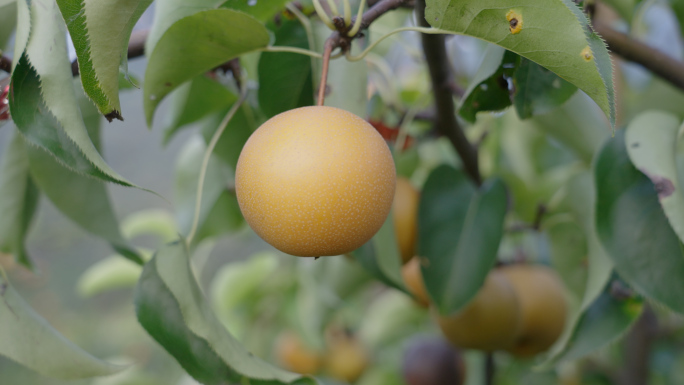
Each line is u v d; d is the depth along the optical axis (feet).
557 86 1.62
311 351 3.79
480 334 2.11
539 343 2.31
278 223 1.41
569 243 2.12
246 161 1.44
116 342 6.07
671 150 1.63
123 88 1.90
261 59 1.79
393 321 3.61
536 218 2.25
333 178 1.39
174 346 1.53
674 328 2.90
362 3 1.50
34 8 1.44
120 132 6.15
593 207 1.73
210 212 2.19
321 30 1.75
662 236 1.69
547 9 1.33
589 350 1.80
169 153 6.28
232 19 1.55
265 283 3.65
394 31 1.48
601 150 1.76
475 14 1.38
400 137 2.13
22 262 2.02
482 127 2.52
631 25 2.16
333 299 2.74
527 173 2.52
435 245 2.01
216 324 1.55
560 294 2.30
